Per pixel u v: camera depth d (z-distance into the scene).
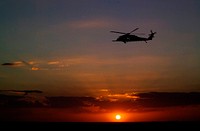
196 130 99.44
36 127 120.88
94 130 108.75
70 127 125.44
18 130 102.88
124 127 125.12
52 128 116.69
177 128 110.00
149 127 120.69
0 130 102.56
